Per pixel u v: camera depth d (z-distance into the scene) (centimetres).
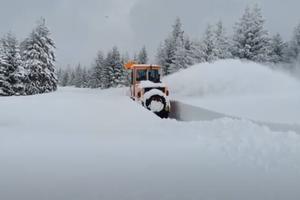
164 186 321
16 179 337
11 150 452
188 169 380
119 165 392
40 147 472
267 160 422
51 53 4069
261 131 604
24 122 694
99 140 525
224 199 290
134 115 841
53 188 312
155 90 1477
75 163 398
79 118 770
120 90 2738
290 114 901
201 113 1179
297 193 307
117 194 298
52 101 1148
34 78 3850
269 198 295
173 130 633
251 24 3888
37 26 3969
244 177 354
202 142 523
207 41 4325
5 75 3700
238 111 1011
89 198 288
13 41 3794
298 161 416
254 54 3850
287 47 4678
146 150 467
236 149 478
